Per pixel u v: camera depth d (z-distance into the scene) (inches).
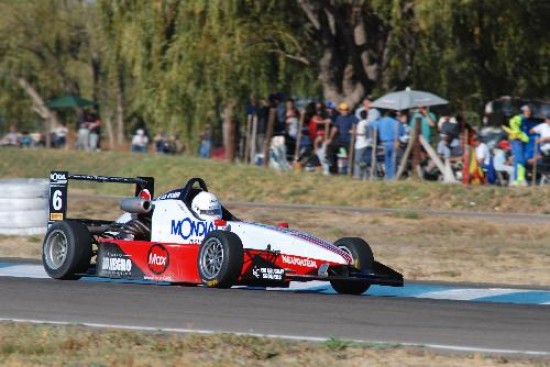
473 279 2100.1
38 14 7775.6
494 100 4264.3
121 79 7204.7
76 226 1895.9
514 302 1720.0
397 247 2600.9
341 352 1214.3
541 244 2679.6
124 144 7436.0
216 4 4288.9
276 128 4264.3
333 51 4480.8
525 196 3405.5
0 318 1456.7
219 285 1707.7
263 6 4421.8
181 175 4084.6
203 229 1809.8
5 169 5078.7
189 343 1247.5
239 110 4478.3
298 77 4857.3
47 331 1318.9
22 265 2177.7
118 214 3287.4
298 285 1930.4
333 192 3668.8
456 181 3747.5
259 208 3395.7
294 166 4099.4
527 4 4397.1
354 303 1611.7
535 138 3641.7
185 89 4407.0
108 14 4739.2
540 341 1317.7
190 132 4505.4
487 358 1184.2
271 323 1416.1
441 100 3873.0
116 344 1252.5
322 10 4424.2
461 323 1440.7
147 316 1469.0
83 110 7253.9
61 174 1974.7
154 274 1807.3
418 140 3767.2
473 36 4485.7
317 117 4082.2
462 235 2883.9
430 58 4471.0
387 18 4274.1
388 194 3555.6
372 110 3863.2
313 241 1760.6
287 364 1148.5
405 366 1145.4
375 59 4485.7
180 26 4404.5
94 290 1732.3
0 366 1150.3
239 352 1211.9
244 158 4505.4
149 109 4613.7
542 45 4510.3
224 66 4303.6
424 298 1724.9
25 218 2731.3
